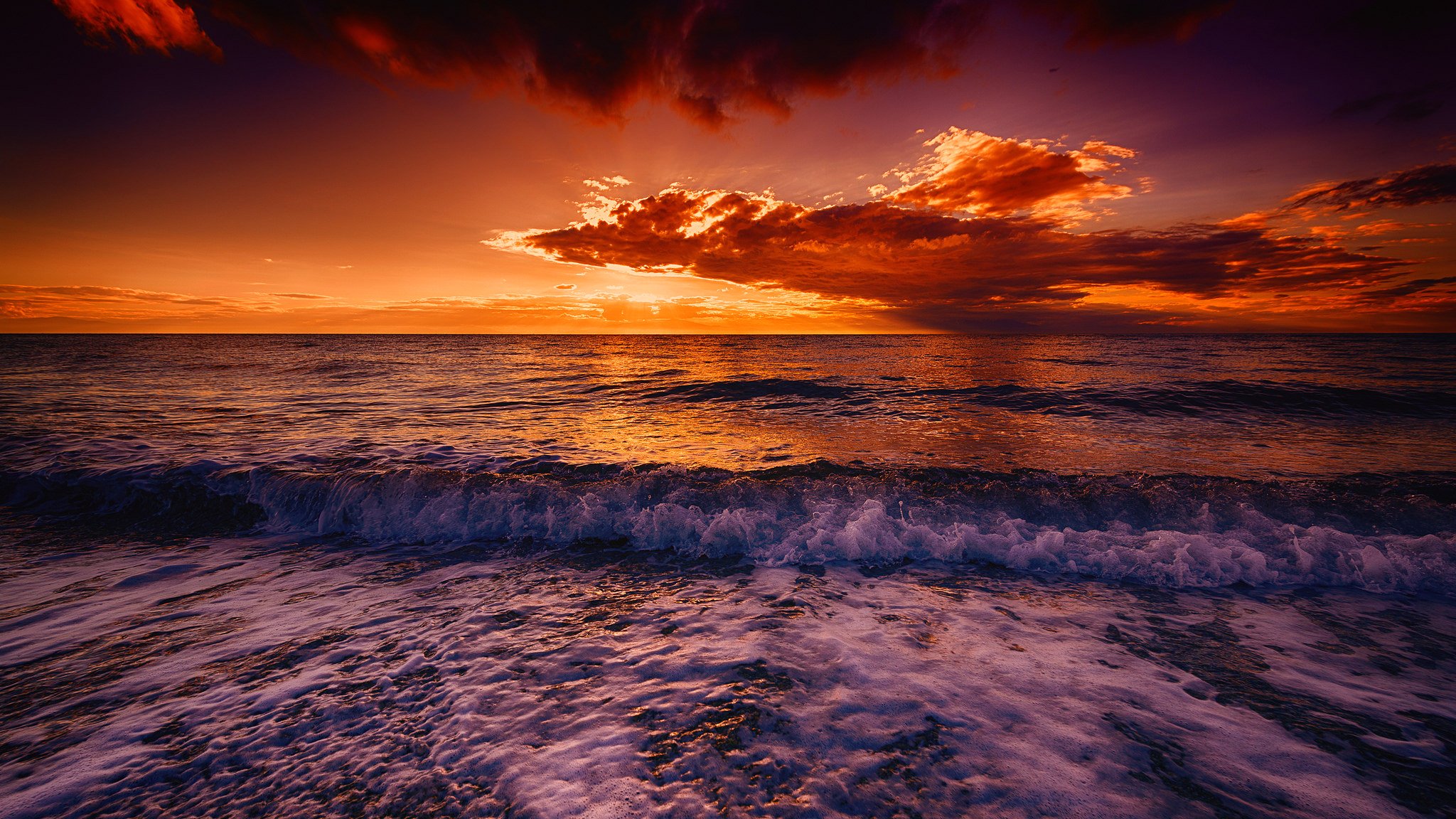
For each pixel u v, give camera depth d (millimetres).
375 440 8242
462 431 9062
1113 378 15477
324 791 1949
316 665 2840
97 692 2607
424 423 9797
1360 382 13352
